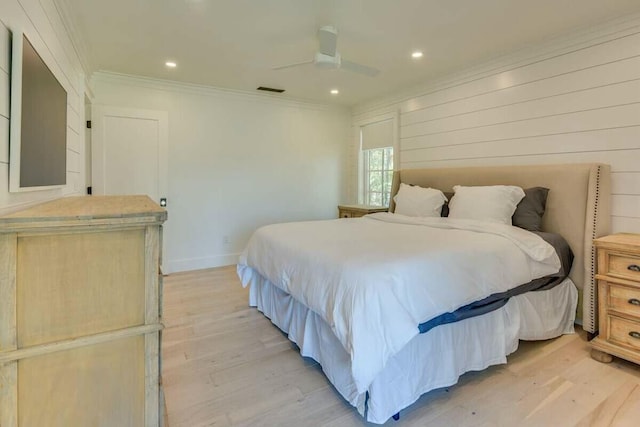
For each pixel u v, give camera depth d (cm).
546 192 280
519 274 214
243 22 259
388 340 150
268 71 372
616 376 201
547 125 291
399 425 160
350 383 172
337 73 378
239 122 462
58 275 103
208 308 310
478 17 249
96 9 239
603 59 256
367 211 457
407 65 348
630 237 229
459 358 190
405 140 443
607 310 217
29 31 152
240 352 231
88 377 108
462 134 365
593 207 250
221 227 459
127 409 114
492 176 322
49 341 102
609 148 255
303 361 220
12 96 130
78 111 294
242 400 180
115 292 111
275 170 495
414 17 250
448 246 204
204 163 441
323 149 535
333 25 263
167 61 342
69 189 253
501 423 161
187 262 438
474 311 189
